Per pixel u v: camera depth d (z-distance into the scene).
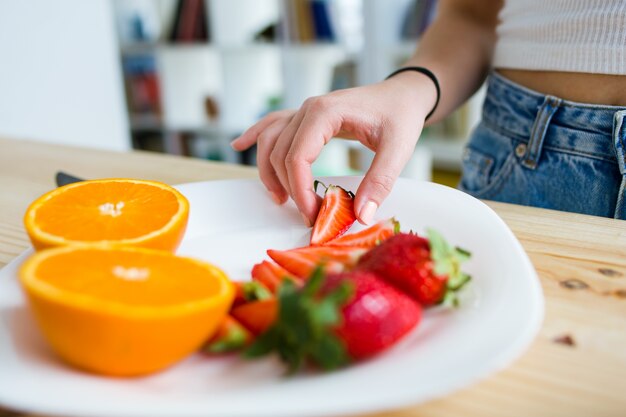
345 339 0.32
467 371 0.29
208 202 0.62
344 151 2.21
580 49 0.69
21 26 1.66
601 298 0.42
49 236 0.42
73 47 1.85
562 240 0.53
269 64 2.41
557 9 0.72
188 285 0.34
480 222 0.50
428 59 0.83
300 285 0.39
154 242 0.43
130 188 0.49
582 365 0.34
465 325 0.34
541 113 0.74
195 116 2.53
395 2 1.81
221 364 0.34
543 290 0.43
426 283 0.36
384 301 0.34
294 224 0.59
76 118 1.90
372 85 0.66
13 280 0.42
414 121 0.60
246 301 0.37
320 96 0.61
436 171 2.03
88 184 0.49
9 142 1.07
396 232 0.50
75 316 0.29
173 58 2.42
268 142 0.62
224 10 2.21
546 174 0.75
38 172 0.85
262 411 0.26
